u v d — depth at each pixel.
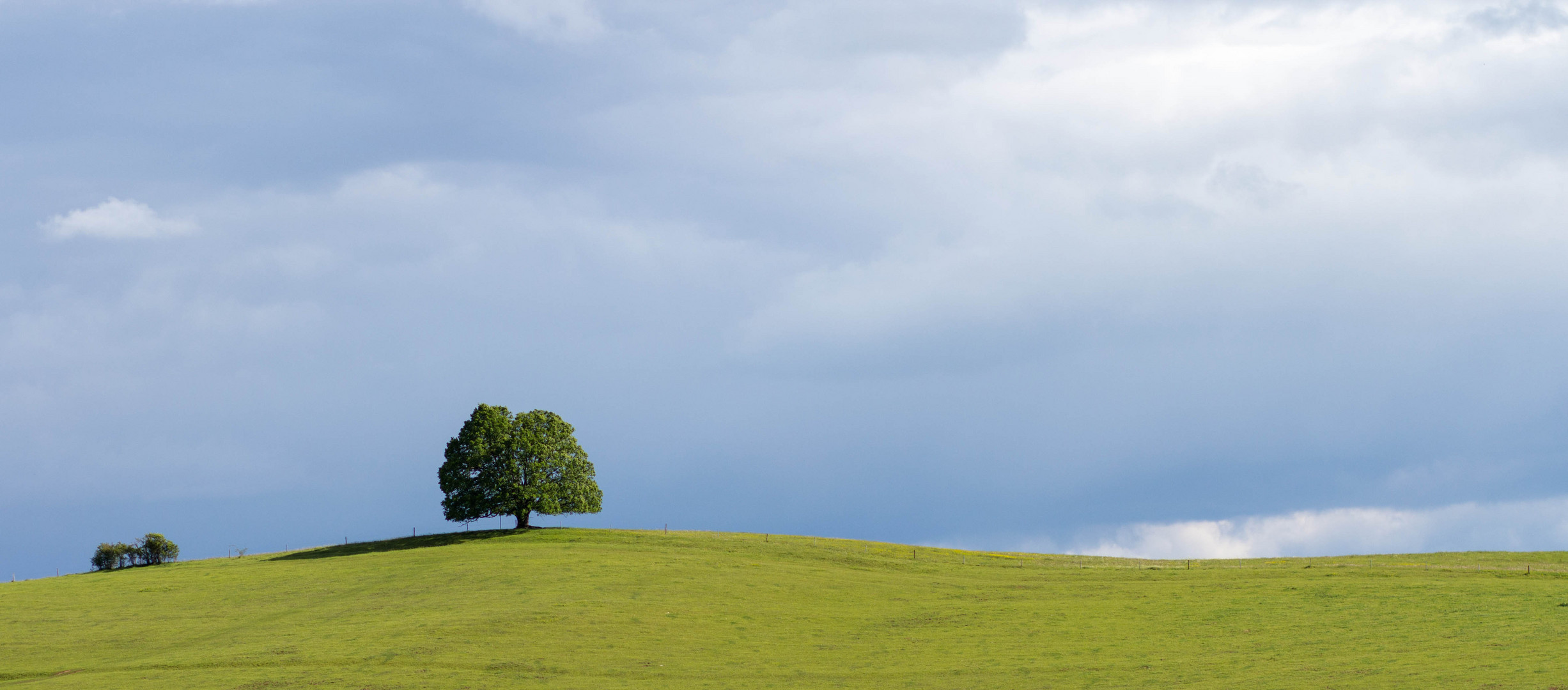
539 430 119.25
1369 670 54.94
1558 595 72.31
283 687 55.97
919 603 81.31
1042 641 67.69
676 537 113.62
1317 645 62.62
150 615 78.88
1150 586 85.31
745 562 97.94
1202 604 76.62
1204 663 59.78
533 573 88.69
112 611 80.31
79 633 72.81
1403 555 105.44
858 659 63.84
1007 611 77.25
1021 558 110.56
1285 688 52.03
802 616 75.94
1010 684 56.62
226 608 81.06
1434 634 62.97
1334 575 86.19
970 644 67.44
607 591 81.12
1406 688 50.16
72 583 94.25
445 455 117.69
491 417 116.88
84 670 62.34
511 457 116.50
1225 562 105.31
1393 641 62.03
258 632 71.06
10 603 83.94
